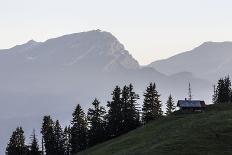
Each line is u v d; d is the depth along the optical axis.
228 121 157.88
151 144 150.50
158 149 136.38
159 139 154.00
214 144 135.00
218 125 154.12
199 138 141.25
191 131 151.50
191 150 131.12
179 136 148.12
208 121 164.25
